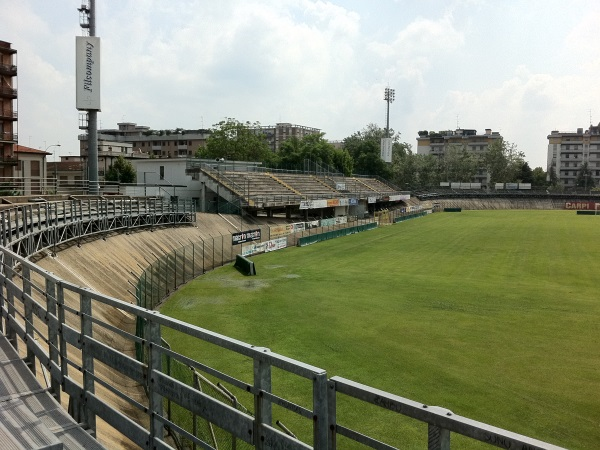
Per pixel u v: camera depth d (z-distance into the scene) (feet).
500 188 424.87
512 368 54.39
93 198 131.54
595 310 79.05
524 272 113.60
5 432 15.02
